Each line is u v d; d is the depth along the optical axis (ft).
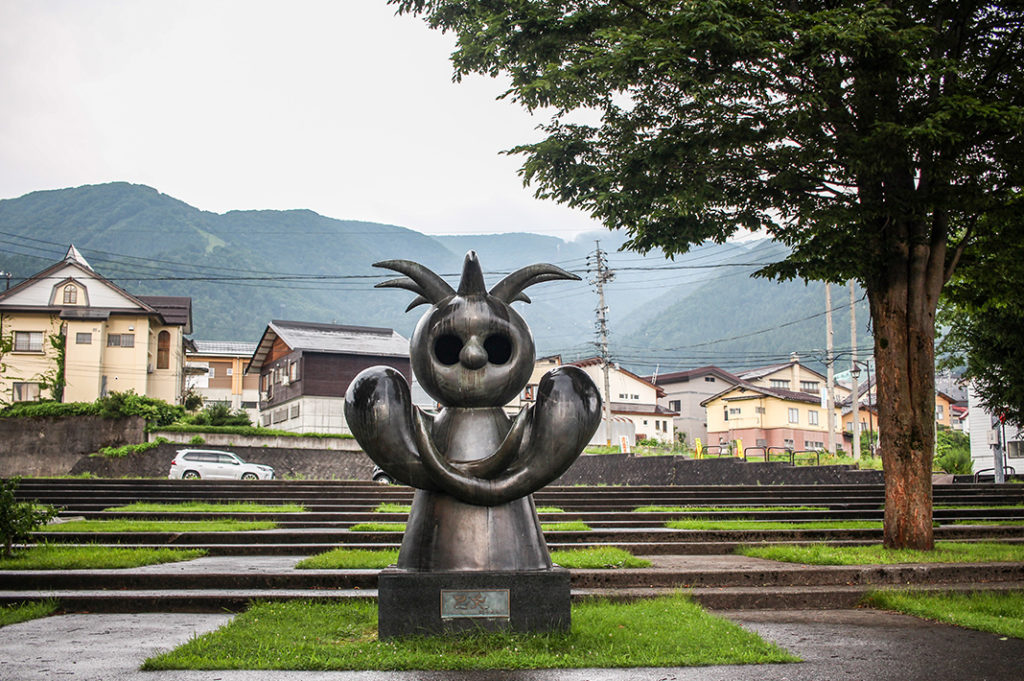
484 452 19.21
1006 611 24.73
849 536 40.91
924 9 35.76
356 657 17.31
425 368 19.62
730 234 40.50
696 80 32.96
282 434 117.70
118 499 68.95
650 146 36.40
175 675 16.56
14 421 111.14
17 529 31.96
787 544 38.58
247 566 30.83
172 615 24.62
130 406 114.11
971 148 35.09
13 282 399.44
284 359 152.46
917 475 37.01
